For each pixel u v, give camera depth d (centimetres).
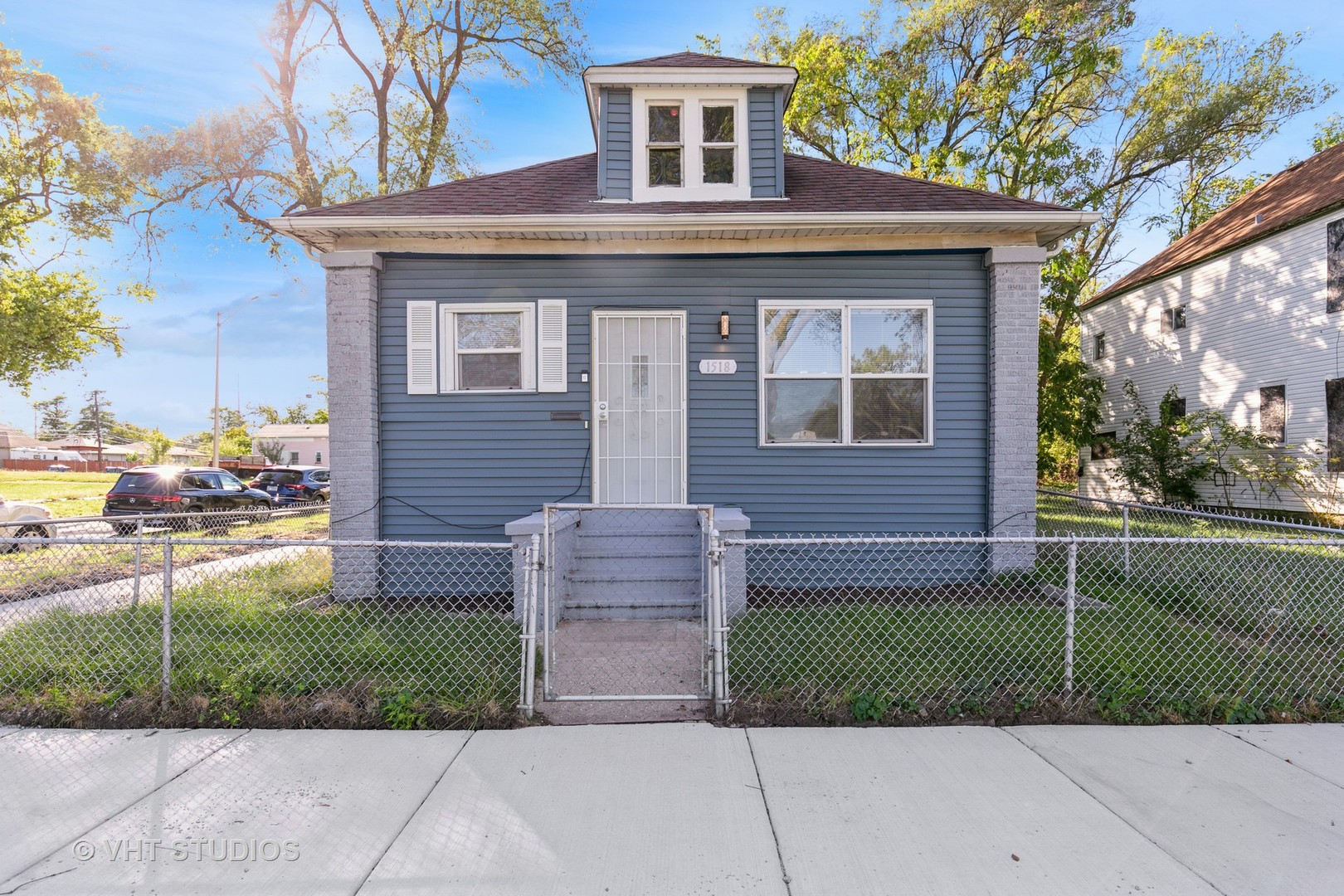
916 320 779
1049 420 1730
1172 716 415
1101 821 305
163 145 1611
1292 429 1437
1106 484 2048
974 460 773
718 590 430
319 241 755
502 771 352
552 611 467
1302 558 661
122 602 634
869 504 771
